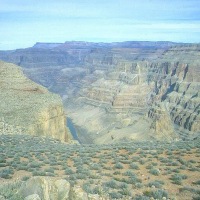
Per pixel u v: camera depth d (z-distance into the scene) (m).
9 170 23.75
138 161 29.31
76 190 14.01
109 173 24.27
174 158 30.97
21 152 33.62
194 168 26.20
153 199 17.95
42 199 12.38
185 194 19.38
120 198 17.48
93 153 33.41
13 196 12.73
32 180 13.12
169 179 23.11
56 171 25.09
